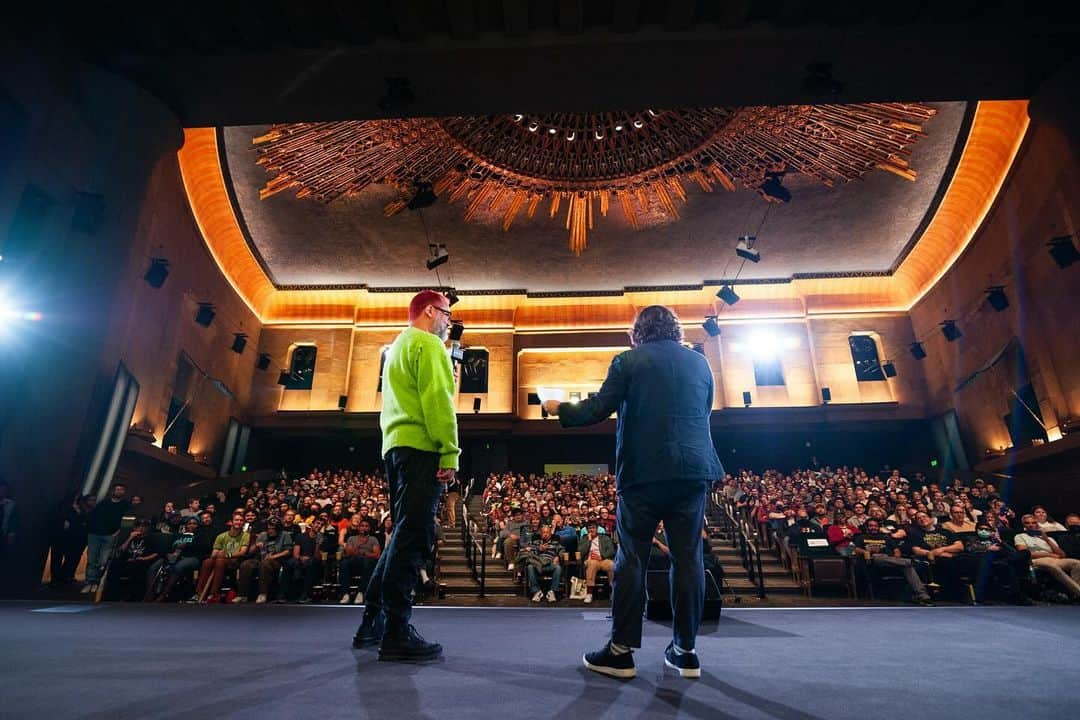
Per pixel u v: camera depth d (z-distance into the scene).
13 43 7.07
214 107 9.56
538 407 21.52
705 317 21.42
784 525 11.82
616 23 8.30
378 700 1.59
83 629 3.18
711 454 2.26
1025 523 9.52
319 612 4.70
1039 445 13.24
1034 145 12.75
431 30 8.47
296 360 21.34
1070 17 8.15
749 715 1.48
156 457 13.16
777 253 19.52
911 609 5.30
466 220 17.58
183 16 7.91
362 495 15.57
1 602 5.21
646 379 2.32
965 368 17.28
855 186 16.02
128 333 12.12
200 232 15.67
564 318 22.25
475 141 14.00
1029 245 13.64
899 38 8.45
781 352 20.81
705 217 17.53
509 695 1.69
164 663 2.13
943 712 1.52
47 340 7.84
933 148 14.61
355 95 9.41
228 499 16.67
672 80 9.23
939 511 11.52
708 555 5.12
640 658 2.49
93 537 8.19
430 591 10.20
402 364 2.60
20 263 7.55
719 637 3.21
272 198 16.58
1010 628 3.54
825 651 2.63
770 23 8.41
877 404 19.55
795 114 12.81
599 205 16.81
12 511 7.09
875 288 20.78
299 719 1.38
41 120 7.56
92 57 8.44
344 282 21.39
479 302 22.11
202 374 16.62
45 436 7.72
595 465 22.52
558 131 13.99
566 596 10.23
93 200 8.16
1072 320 12.49
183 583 9.52
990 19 8.18
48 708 1.44
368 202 16.75
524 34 8.50
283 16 8.10
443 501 15.54
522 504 14.72
